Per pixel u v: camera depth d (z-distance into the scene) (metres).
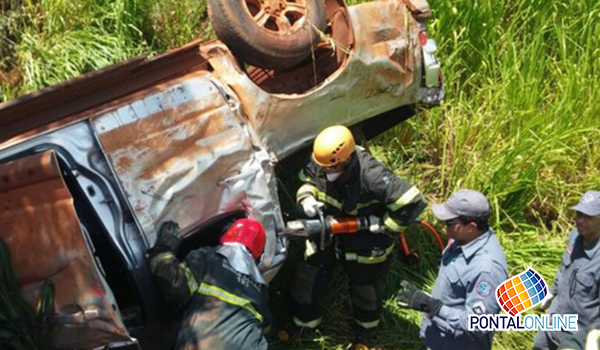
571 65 6.02
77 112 3.76
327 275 4.53
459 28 6.24
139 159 3.64
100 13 5.60
